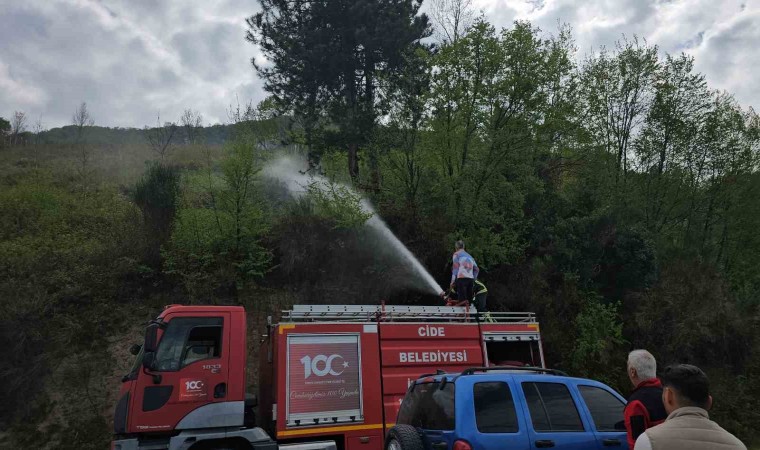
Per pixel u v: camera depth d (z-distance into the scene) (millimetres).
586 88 22281
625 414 4613
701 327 16516
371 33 20266
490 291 15492
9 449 10617
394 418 8883
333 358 8812
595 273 16688
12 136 38844
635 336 16094
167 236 14648
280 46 20594
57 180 24797
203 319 8336
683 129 21906
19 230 17125
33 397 11406
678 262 18734
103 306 13125
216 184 14719
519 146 16422
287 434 8211
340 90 20859
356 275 14953
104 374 12055
